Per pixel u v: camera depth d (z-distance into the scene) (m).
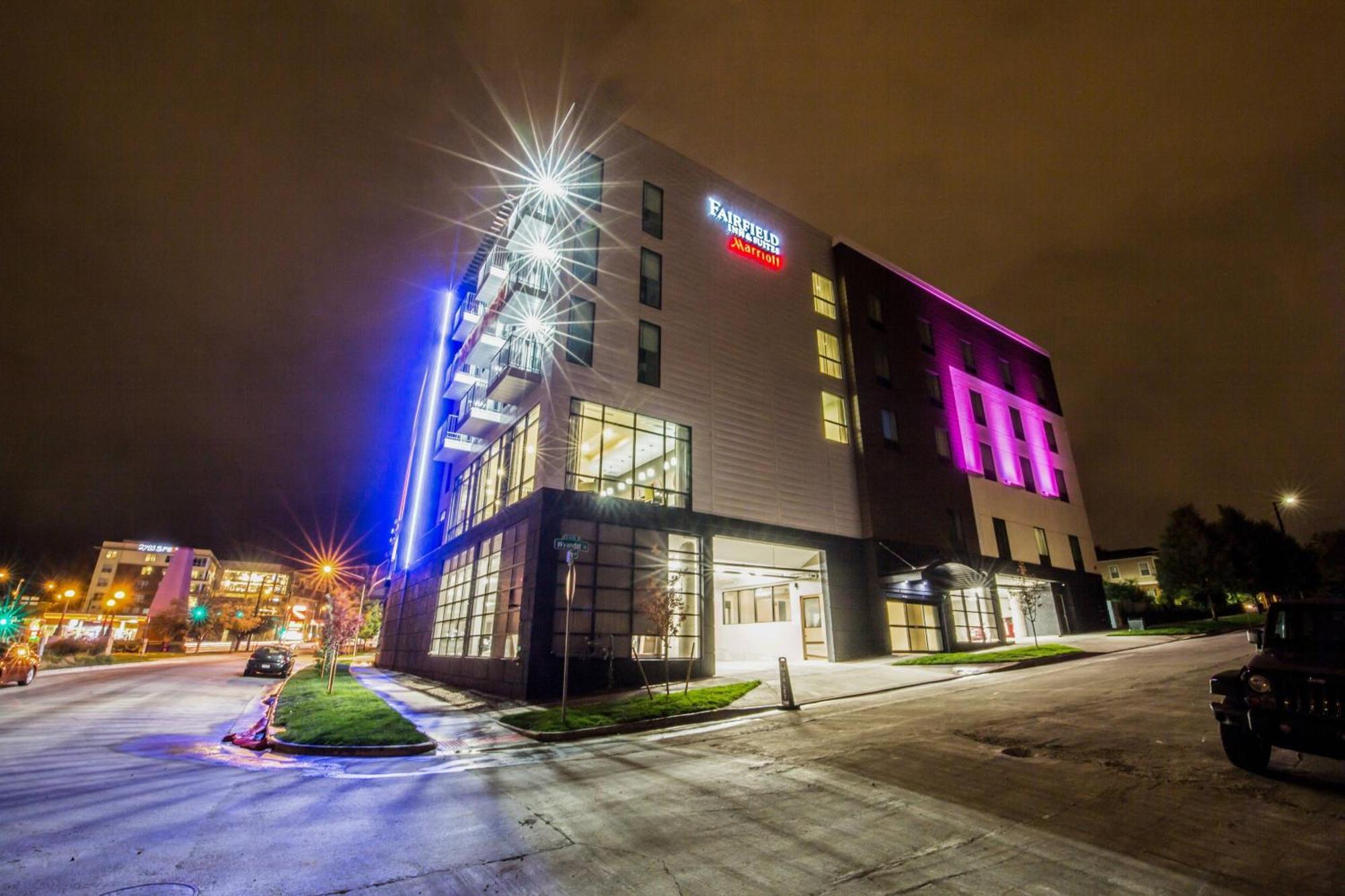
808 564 25.83
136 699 17.70
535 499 18.62
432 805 6.60
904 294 33.91
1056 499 37.75
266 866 4.75
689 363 23.36
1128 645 23.92
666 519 20.61
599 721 11.92
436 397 36.50
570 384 19.98
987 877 4.43
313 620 31.00
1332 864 4.43
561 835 5.54
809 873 4.55
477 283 31.56
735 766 8.36
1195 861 4.58
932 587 26.94
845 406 28.95
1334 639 6.58
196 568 108.06
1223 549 35.19
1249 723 6.45
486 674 19.62
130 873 4.55
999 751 8.26
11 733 11.11
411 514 37.12
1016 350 40.16
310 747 10.04
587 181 22.92
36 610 71.88
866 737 9.71
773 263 28.33
